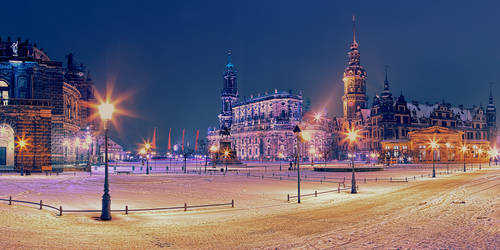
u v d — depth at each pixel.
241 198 33.69
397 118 171.62
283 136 193.00
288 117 198.88
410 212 25.30
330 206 28.59
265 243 16.69
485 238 17.33
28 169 70.56
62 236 17.62
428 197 33.66
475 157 142.88
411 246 15.91
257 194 36.84
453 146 136.38
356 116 194.25
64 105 85.56
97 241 16.81
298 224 21.22
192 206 26.34
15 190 37.62
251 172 79.44
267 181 53.22
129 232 18.92
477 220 22.05
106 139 23.11
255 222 21.88
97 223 21.28
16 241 16.19
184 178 59.09
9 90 75.12
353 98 199.75
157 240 17.22
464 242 16.58
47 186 42.38
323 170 83.94
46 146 72.75
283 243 16.67
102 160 150.88
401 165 117.00
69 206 27.70
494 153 163.50
